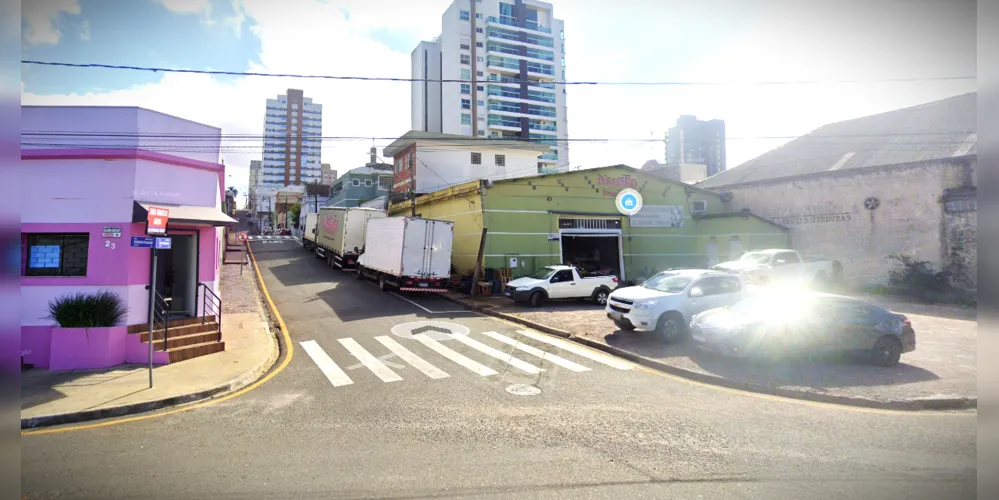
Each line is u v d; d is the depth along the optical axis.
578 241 29.61
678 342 11.78
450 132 73.44
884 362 9.57
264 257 34.91
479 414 7.08
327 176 121.50
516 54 76.44
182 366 9.80
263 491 4.73
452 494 4.68
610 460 5.47
